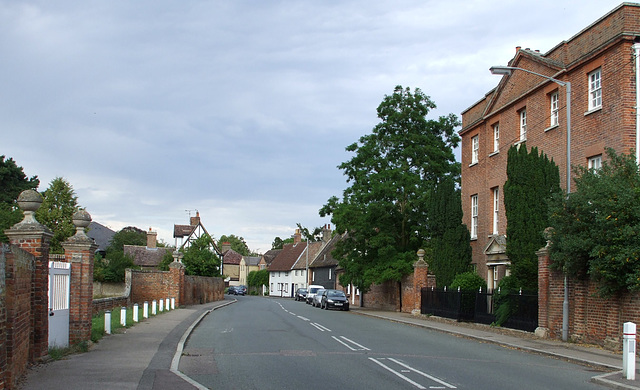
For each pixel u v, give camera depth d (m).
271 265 95.62
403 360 13.62
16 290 9.27
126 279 34.22
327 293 42.53
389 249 35.69
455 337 20.12
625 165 15.27
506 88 27.19
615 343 15.30
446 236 28.12
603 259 14.66
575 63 21.16
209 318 28.64
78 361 12.28
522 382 10.79
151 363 12.27
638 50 18.41
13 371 8.98
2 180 47.22
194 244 56.69
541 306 18.80
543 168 20.33
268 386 10.12
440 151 38.56
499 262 25.27
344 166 39.28
